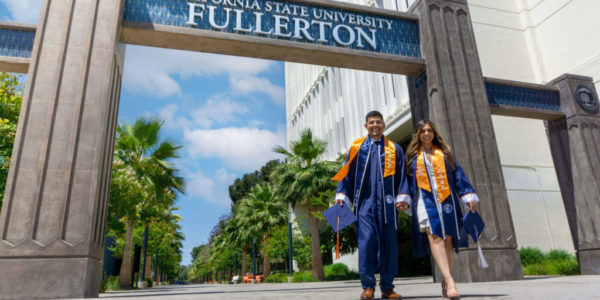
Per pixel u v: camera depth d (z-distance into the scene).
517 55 16.03
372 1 23.66
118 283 16.08
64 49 5.74
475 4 16.33
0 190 8.46
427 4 8.08
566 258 11.80
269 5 7.38
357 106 25.12
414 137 3.00
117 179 13.66
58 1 6.00
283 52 7.28
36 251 4.86
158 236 32.78
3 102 9.47
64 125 5.42
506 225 7.09
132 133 16.77
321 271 19.91
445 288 2.78
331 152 28.83
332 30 7.60
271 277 28.25
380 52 7.78
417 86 8.26
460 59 7.91
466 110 7.58
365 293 2.83
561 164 8.82
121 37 6.54
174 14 6.79
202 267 90.94
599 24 13.48
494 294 2.88
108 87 5.73
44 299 4.70
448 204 2.78
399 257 22.31
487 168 7.31
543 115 8.73
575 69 14.23
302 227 31.25
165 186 17.06
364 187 2.94
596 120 8.65
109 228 13.43
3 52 5.94
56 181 5.16
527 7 16.62
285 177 20.03
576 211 8.38
